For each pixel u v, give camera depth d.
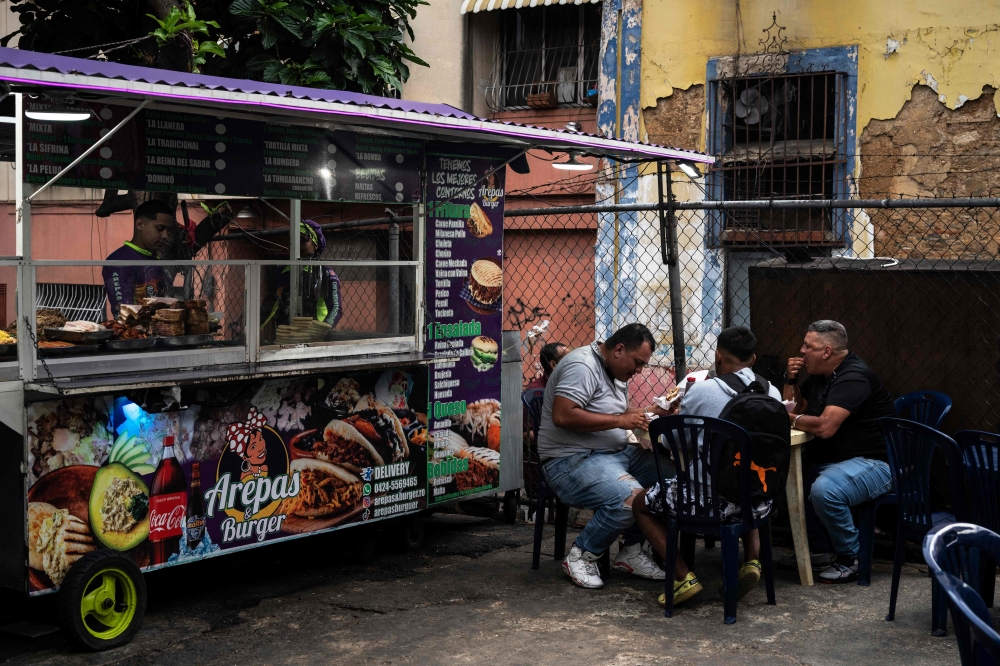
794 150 8.54
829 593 5.07
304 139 5.25
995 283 5.61
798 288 6.16
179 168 4.78
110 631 4.41
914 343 5.84
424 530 6.58
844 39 8.34
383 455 5.63
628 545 5.50
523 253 9.87
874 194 8.30
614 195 9.17
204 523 4.75
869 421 5.29
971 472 4.26
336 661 4.21
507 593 5.16
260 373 4.77
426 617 4.78
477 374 6.22
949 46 7.98
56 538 4.21
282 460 5.09
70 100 4.07
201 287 4.89
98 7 7.34
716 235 8.77
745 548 5.05
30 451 4.11
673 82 8.98
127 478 4.45
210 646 4.41
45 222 5.45
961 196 8.02
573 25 9.71
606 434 5.36
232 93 3.83
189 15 6.36
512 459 6.61
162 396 4.53
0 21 9.65
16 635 4.46
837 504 5.09
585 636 4.48
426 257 5.86
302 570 5.61
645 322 9.13
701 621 4.66
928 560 2.36
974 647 2.30
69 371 4.31
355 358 5.45
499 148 6.25
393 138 5.67
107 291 4.58
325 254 6.45
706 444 4.60
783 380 6.19
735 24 8.70
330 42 7.68
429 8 9.98
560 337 9.73
